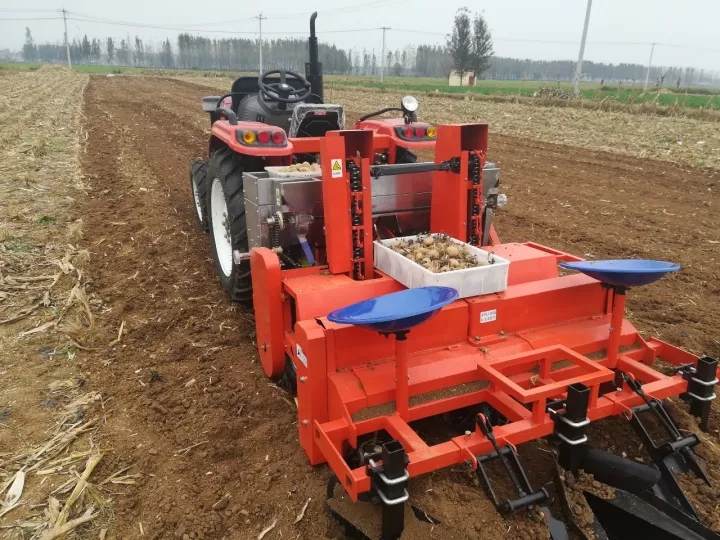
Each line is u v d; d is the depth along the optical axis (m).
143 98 22.45
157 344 3.88
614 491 2.26
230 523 2.39
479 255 2.96
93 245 5.68
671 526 2.10
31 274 4.89
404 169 3.21
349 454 2.43
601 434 2.79
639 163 10.38
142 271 5.08
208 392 3.32
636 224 6.67
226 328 4.10
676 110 17.58
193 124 14.86
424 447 2.11
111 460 2.76
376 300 2.36
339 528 2.32
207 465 2.73
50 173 8.64
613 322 2.70
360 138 2.99
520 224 6.72
